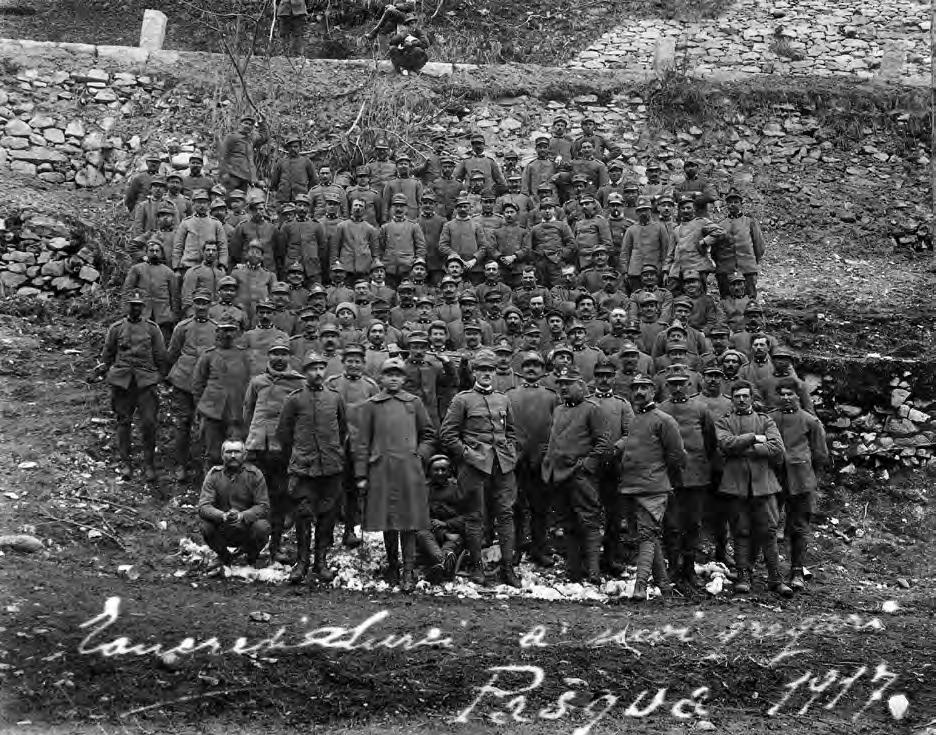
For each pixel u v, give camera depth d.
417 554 10.45
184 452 11.88
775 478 10.80
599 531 10.50
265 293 13.45
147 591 9.41
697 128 20.58
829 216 19.50
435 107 19.97
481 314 13.53
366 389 10.87
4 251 15.82
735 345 12.76
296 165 16.20
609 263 15.38
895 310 16.47
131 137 18.58
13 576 9.38
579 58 23.50
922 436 14.19
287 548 10.85
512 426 10.55
